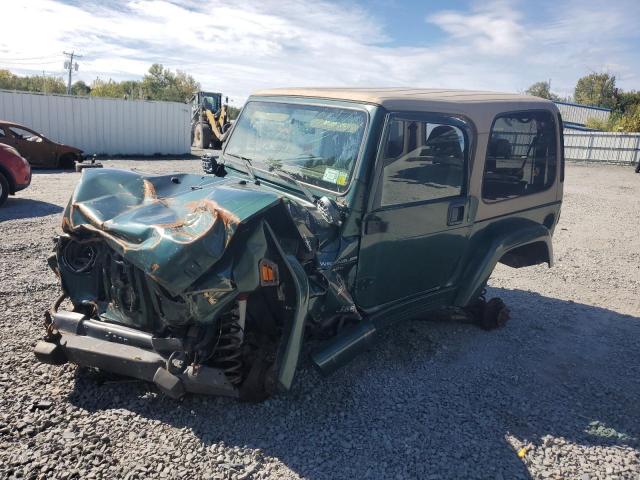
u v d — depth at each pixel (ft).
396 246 12.05
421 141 12.00
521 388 12.84
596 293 20.79
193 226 9.07
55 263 11.11
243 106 15.20
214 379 9.43
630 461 10.27
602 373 13.93
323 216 10.96
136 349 9.81
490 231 14.37
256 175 13.25
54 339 10.64
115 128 70.38
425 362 13.80
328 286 10.69
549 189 15.99
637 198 50.31
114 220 9.80
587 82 192.03
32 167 53.26
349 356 11.13
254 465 9.23
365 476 9.25
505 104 14.12
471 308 16.20
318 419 10.76
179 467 9.02
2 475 8.43
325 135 12.10
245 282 8.95
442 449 10.18
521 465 9.93
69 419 10.00
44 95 64.44
